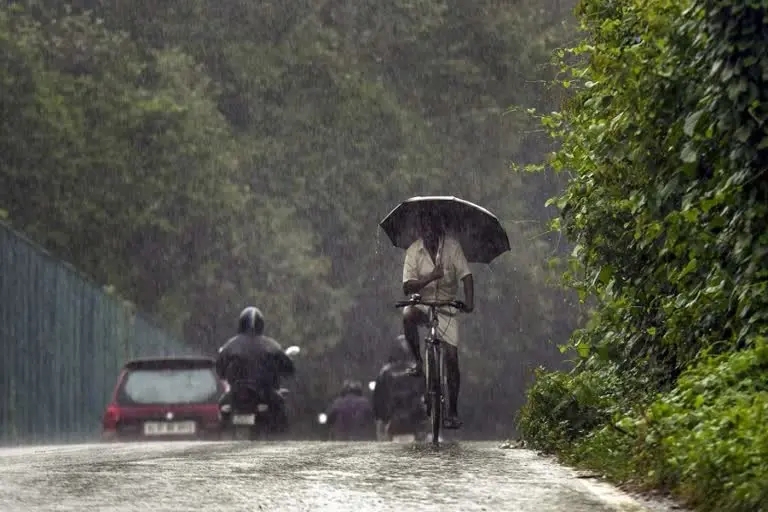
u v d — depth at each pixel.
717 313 23.56
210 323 86.38
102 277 82.56
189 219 85.06
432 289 32.94
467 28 104.56
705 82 23.39
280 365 51.41
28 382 61.53
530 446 29.47
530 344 97.06
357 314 94.69
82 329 68.00
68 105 84.69
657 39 24.27
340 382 96.25
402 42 103.50
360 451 28.36
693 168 23.42
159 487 19.45
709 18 22.31
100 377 70.31
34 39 85.56
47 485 19.89
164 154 85.12
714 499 16.56
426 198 33.31
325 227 95.06
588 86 27.59
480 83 103.06
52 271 64.69
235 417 51.00
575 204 28.89
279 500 17.69
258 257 86.62
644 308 27.41
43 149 82.44
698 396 20.50
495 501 17.64
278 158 95.56
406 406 51.94
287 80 98.56
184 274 85.06
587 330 29.06
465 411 105.19
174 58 91.31
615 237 27.48
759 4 21.62
